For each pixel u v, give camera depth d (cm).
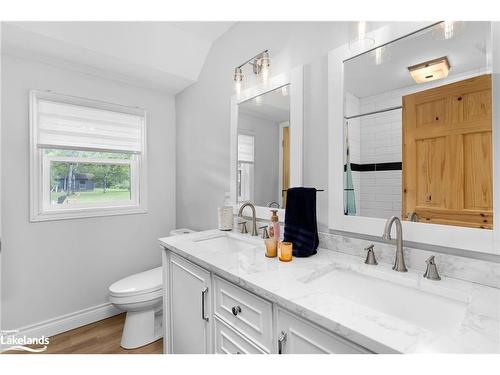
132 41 188
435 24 94
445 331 78
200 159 229
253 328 92
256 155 170
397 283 91
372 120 111
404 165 102
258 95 167
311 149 136
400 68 103
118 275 231
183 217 256
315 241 120
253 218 162
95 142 221
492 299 73
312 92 135
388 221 91
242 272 98
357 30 116
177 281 143
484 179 83
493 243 81
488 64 83
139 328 179
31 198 187
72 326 203
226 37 198
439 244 92
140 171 246
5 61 179
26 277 186
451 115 90
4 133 178
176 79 229
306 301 74
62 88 203
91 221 217
